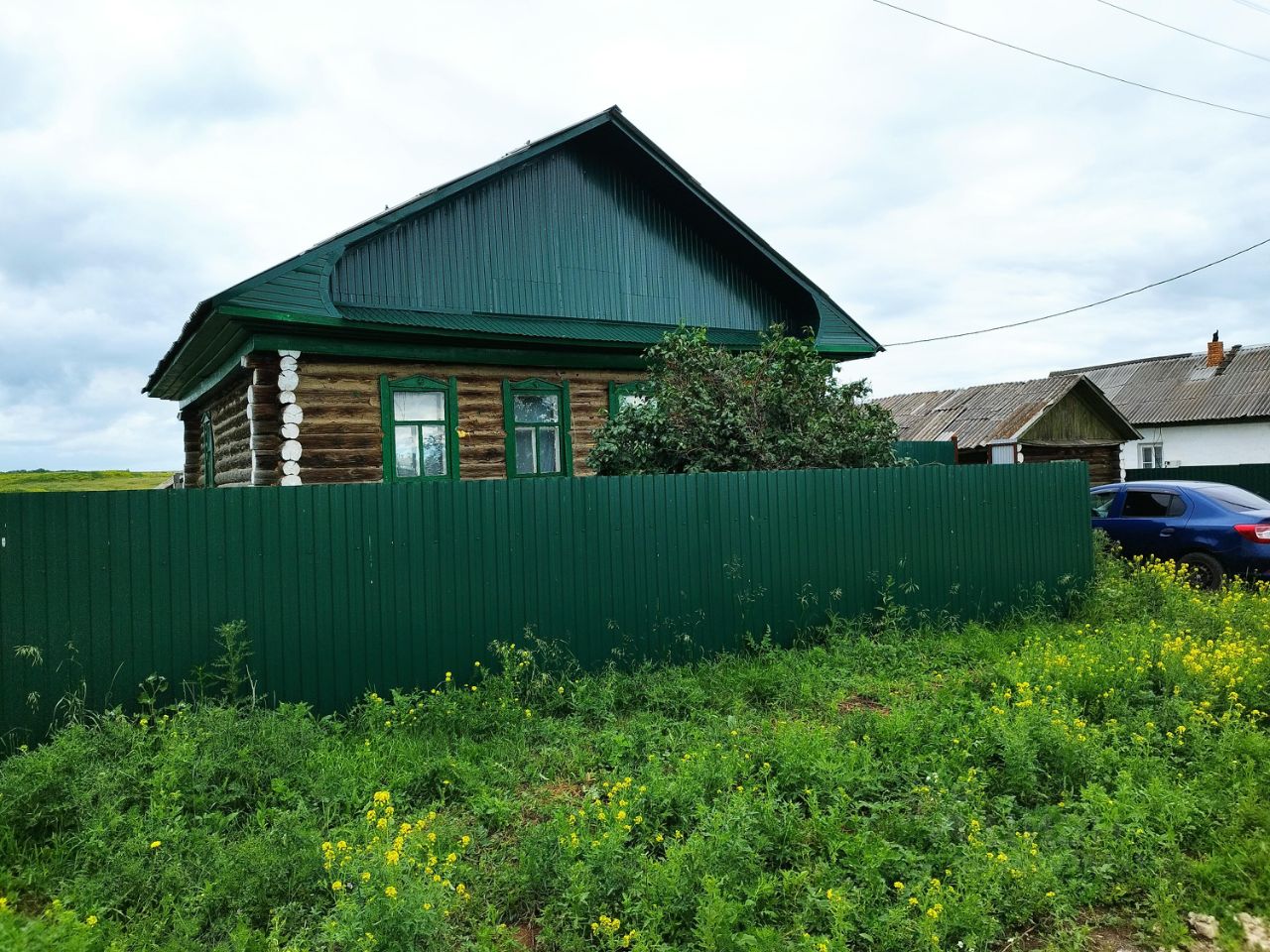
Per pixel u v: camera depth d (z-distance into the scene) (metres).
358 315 10.02
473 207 11.75
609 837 3.98
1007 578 10.05
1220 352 33.62
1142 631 8.29
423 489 6.63
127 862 3.91
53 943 3.21
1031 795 4.94
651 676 7.15
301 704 5.70
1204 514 12.14
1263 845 4.33
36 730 5.29
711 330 13.98
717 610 8.05
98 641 5.48
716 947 3.39
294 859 3.96
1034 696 6.25
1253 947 3.71
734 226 13.81
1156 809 4.62
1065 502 10.62
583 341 11.73
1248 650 7.34
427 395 11.21
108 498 5.52
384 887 3.46
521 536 7.06
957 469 9.70
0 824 4.25
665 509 7.79
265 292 9.30
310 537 6.18
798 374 10.48
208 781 4.66
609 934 3.51
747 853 4.04
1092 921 3.88
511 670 6.70
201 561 5.80
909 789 4.84
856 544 8.94
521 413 12.05
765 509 8.36
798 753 5.05
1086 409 23.47
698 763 4.93
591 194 13.04
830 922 3.64
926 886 3.91
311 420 10.24
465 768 5.15
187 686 5.73
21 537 5.29
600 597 7.43
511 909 3.89
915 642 8.38
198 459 17.58
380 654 6.45
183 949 3.39
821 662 7.68
